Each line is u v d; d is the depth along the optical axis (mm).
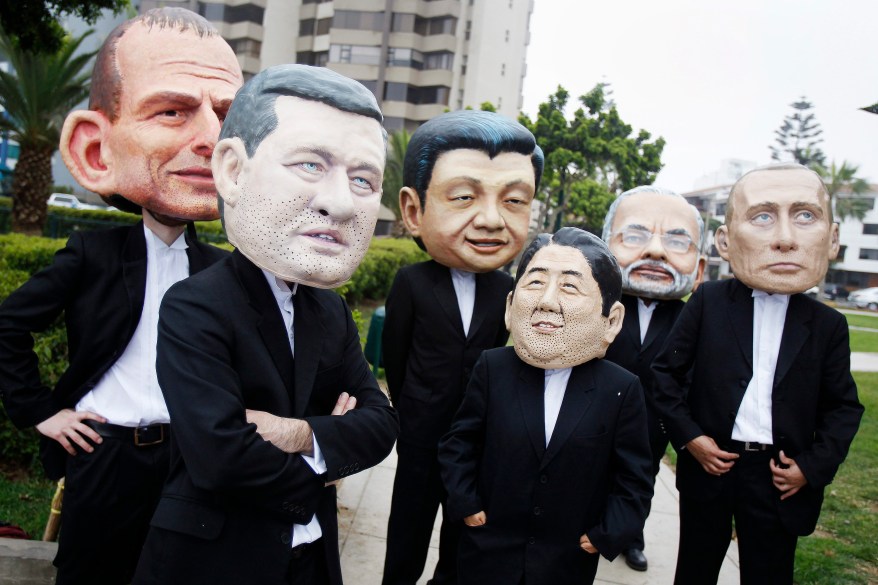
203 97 2225
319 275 1692
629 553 3453
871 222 41062
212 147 2221
